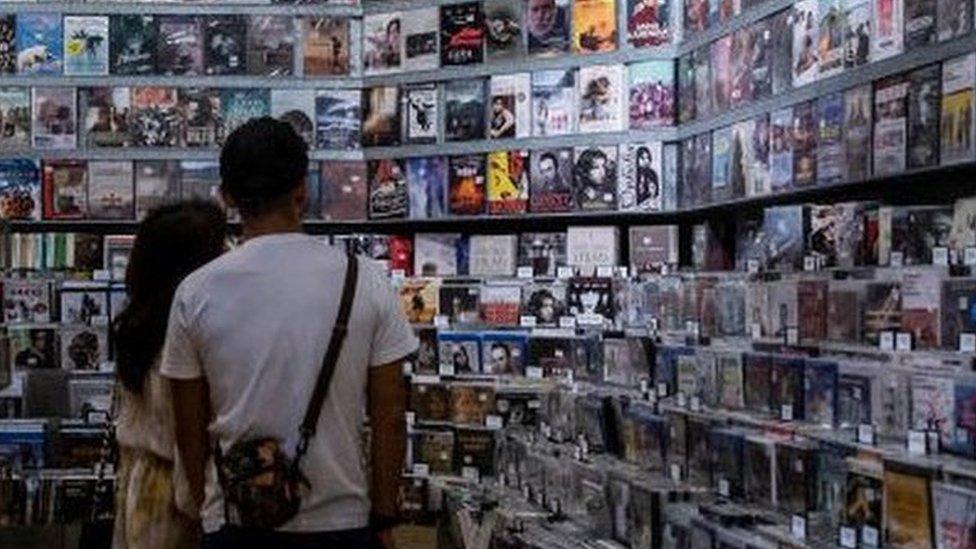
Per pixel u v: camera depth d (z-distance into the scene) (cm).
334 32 738
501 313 666
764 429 398
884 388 348
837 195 500
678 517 411
